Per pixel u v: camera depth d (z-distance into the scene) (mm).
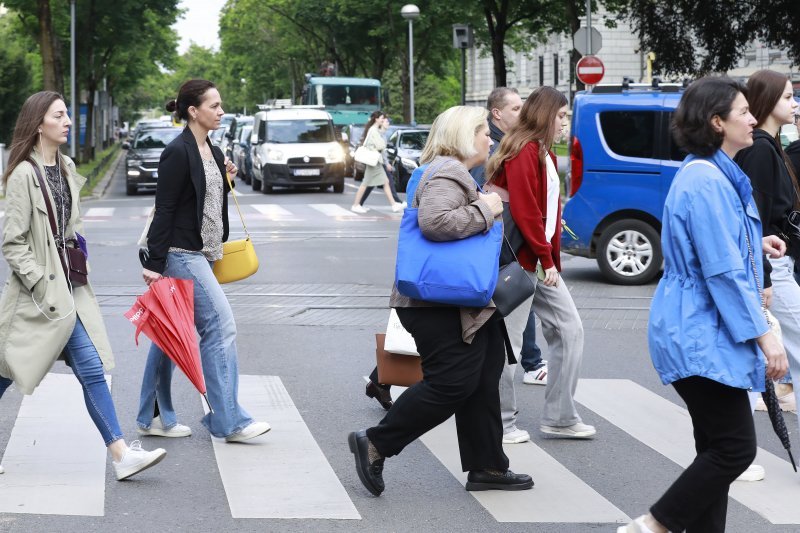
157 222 10172
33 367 9250
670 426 11586
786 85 9758
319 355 15047
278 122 51219
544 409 11164
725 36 48906
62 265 9406
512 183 10102
